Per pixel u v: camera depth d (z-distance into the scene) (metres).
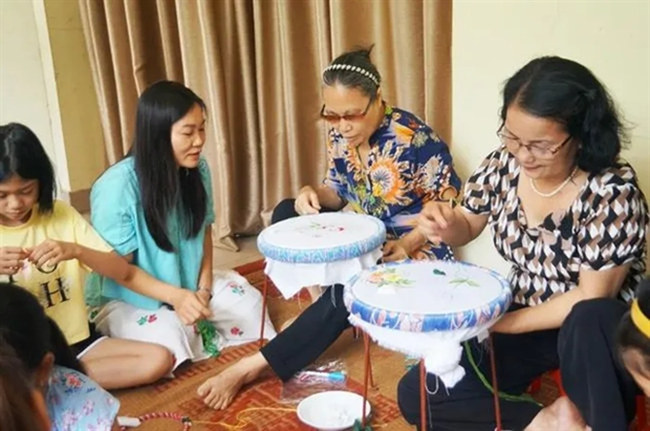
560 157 1.15
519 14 1.90
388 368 1.81
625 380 1.09
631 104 1.76
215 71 2.71
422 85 2.20
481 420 1.35
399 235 1.90
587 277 1.21
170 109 1.71
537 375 1.39
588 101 1.11
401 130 1.82
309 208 1.89
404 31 2.16
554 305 1.23
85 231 1.72
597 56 1.79
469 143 2.12
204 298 1.90
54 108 3.45
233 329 1.99
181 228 1.87
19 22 3.31
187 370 1.85
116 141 3.34
